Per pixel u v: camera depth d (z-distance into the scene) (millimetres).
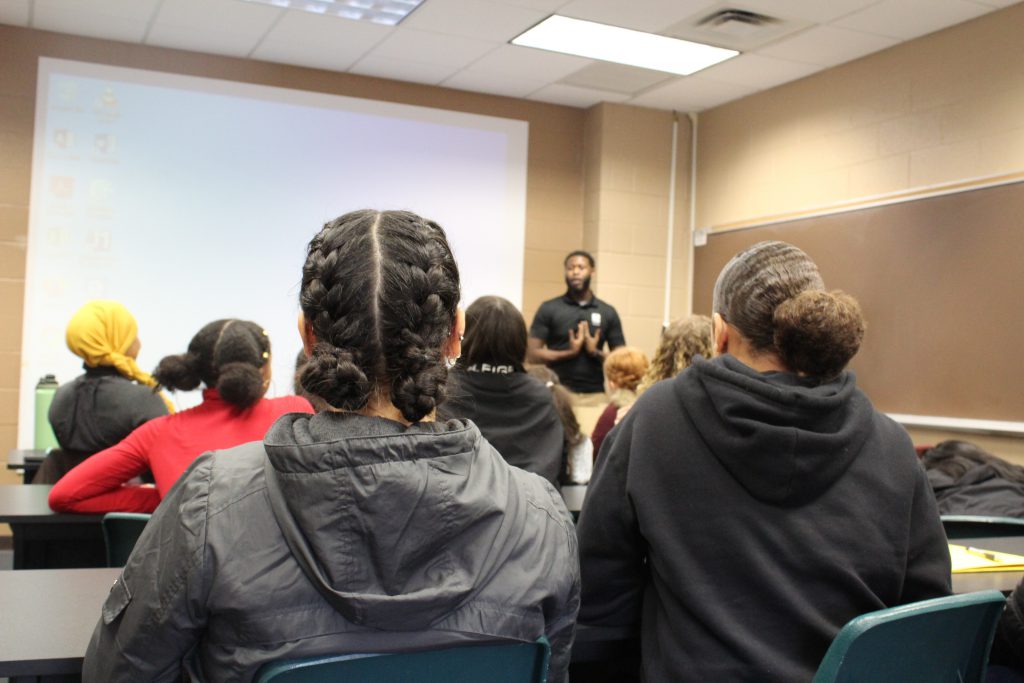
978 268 4016
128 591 786
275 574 747
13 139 4680
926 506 1237
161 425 2123
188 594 750
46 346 4730
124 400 2719
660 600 1250
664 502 1221
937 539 1232
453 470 785
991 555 1692
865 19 4148
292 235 5211
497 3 4164
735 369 1245
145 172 4914
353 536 741
